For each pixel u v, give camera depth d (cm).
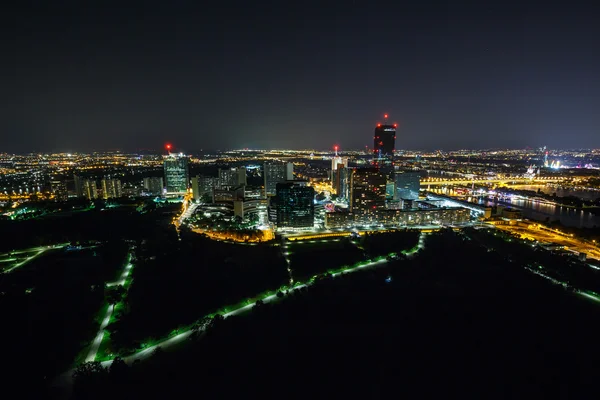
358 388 18250
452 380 18900
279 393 17850
